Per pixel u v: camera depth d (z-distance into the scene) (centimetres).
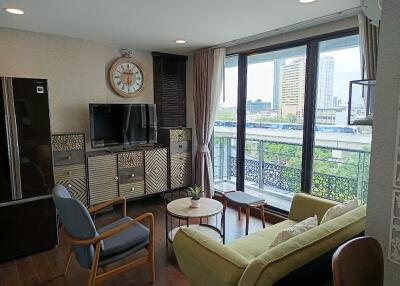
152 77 427
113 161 359
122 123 376
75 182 329
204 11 245
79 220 184
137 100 414
